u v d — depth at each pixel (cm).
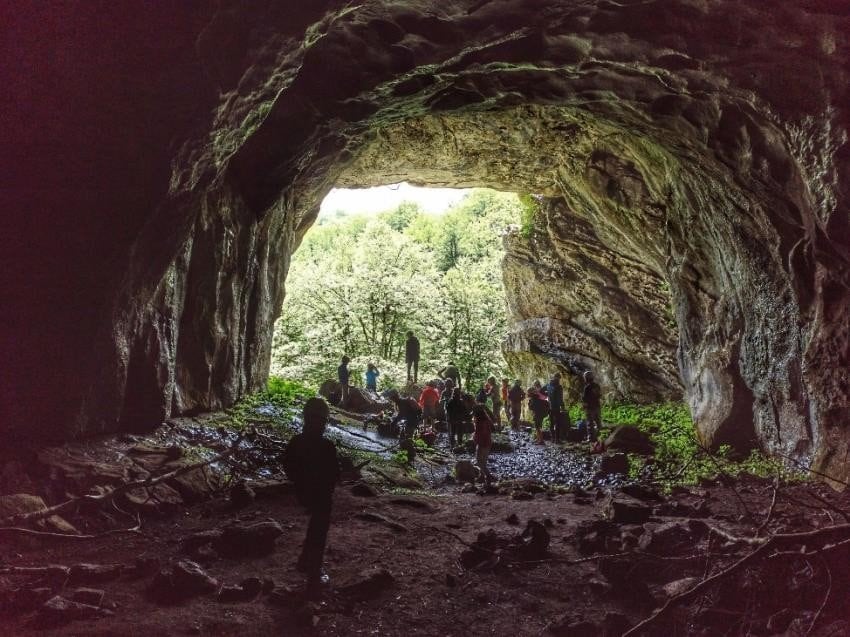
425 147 2127
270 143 1542
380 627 620
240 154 1525
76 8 760
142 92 851
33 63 780
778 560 675
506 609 677
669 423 2172
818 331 1188
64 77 802
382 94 1441
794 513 934
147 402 1163
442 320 4228
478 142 2097
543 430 2384
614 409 2598
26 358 911
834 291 1138
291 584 686
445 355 4294
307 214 2281
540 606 686
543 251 2877
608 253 2612
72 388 960
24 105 800
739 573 658
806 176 1030
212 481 1038
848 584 632
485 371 4341
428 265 4431
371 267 4191
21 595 601
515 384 2522
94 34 786
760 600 637
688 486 1303
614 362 2716
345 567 762
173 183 977
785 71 1011
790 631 579
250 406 1670
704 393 1719
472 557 806
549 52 1234
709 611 619
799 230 1283
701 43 1052
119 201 920
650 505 1079
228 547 773
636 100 1367
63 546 740
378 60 1288
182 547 774
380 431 1927
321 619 620
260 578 683
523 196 2880
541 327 2959
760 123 1152
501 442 2028
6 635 544
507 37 1178
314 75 1362
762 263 1442
